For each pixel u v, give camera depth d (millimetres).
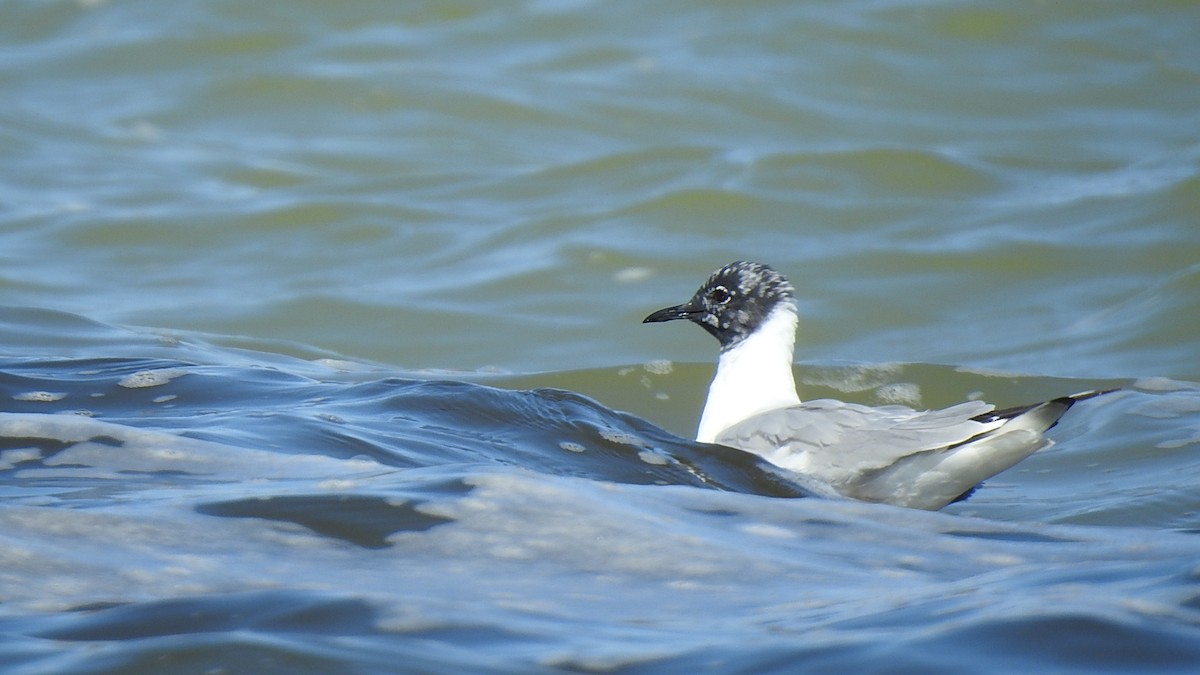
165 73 26422
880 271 18375
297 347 16016
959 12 28172
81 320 15258
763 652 4926
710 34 27750
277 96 25594
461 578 5875
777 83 25859
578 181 22094
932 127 24484
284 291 18234
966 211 20203
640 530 6582
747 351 12719
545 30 28047
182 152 23484
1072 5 28516
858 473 10234
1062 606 5230
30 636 5016
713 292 12969
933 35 27562
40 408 9750
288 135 24297
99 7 28734
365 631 5098
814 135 24219
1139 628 5000
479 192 21906
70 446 8016
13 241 19703
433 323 17234
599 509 6848
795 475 9977
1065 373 14898
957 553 6504
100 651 4840
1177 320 15992
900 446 10203
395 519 6582
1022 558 6391
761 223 20125
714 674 4766
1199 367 14758
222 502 6770
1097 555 6387
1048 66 26656
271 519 6531
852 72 26422
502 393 10406
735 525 6855
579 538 6430
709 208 20562
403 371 14766
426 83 25875
